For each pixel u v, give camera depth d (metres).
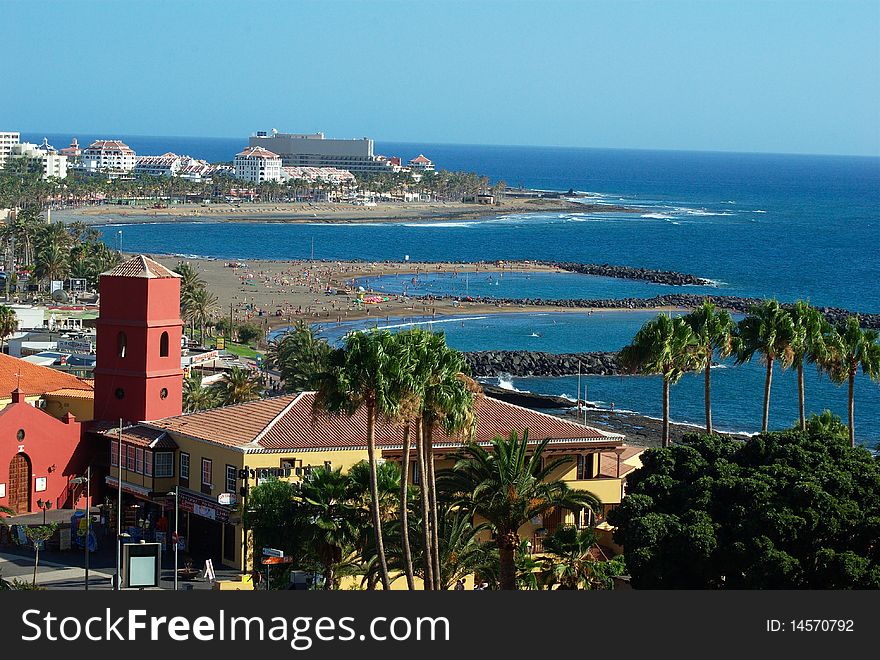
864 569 62.59
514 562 67.19
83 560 79.50
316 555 67.19
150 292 95.00
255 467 79.06
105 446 93.88
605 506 83.75
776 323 98.19
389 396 59.66
